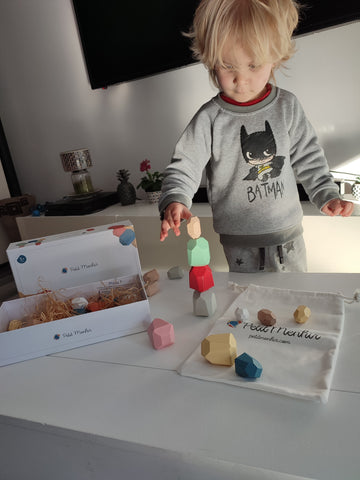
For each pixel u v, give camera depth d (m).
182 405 0.51
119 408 0.52
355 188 1.49
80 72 2.21
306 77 1.64
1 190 2.54
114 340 0.69
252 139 1.01
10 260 0.79
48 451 0.54
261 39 0.77
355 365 0.54
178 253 1.77
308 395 0.48
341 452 0.41
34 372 0.63
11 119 2.52
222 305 0.76
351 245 1.44
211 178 1.09
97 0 1.94
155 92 2.03
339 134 1.66
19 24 2.26
